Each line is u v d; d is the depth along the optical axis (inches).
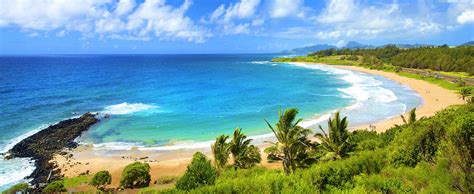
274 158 1168.2
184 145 1910.7
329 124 1296.8
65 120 2420.0
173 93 3777.1
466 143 645.9
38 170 1542.8
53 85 4402.1
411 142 954.7
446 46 7682.1
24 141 1925.4
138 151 1822.1
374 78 5265.8
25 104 3006.9
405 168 866.1
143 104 3085.6
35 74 6008.9
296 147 1100.5
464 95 3184.1
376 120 2434.8
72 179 1437.0
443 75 5315.0
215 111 2773.1
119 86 4399.6
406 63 7111.2
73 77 5565.9
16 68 7623.0
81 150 1838.1
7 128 2219.5
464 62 5689.0
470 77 4970.5
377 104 3016.7
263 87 4279.0
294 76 5723.4
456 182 655.1
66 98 3366.1
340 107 2891.2
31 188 1333.7
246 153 1366.9
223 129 2229.3
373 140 1433.3
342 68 7539.4
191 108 2901.1
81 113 2691.9
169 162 1651.1
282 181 783.7
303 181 780.0
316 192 735.1
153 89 4116.6
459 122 670.5
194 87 4320.9
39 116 2568.9
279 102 3164.4
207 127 2278.5
